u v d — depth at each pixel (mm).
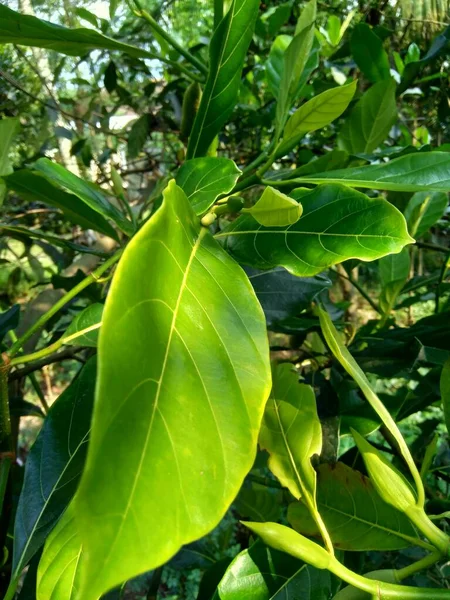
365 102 425
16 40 335
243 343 140
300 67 266
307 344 586
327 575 221
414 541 222
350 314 1131
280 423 219
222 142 930
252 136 905
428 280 511
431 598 172
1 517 254
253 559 220
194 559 578
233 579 215
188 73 405
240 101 917
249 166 318
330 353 395
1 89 810
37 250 1251
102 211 280
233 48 262
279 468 210
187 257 152
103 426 87
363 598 185
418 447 434
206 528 98
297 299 306
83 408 250
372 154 392
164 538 91
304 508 239
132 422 96
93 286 469
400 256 465
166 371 113
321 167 366
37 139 902
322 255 192
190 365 121
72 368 1921
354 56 521
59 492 231
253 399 129
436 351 344
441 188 219
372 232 187
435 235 820
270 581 217
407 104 906
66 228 1115
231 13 250
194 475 103
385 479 195
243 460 114
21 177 334
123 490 89
